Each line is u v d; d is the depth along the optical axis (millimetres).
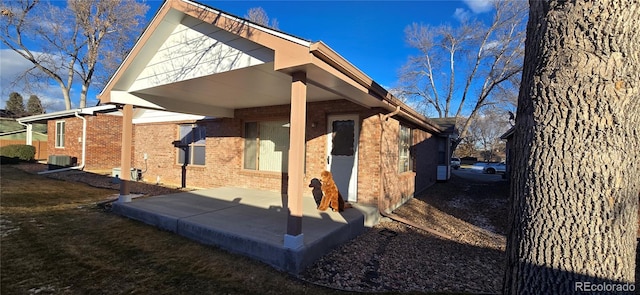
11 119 26078
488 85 22469
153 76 5371
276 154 7934
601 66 1593
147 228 4914
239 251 3898
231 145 8711
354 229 4891
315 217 5004
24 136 22078
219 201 6246
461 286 3305
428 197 9562
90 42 22672
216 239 4145
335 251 4148
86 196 7574
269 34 3504
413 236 5172
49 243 4121
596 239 1602
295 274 3404
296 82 3572
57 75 22547
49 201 6844
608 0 1572
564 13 1675
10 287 2918
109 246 4086
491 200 9453
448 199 9523
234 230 4137
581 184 1623
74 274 3244
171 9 4555
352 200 6566
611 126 1592
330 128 6918
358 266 3721
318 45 3137
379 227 5637
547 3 1759
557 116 1689
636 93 1600
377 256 4105
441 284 3342
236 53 4086
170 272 3357
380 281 3346
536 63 1803
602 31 1582
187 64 4766
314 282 3244
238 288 3047
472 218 7113
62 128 14266
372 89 4797
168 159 10562
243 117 8344
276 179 7742
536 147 1763
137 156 11664
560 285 1651
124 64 5434
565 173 1658
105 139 12953
